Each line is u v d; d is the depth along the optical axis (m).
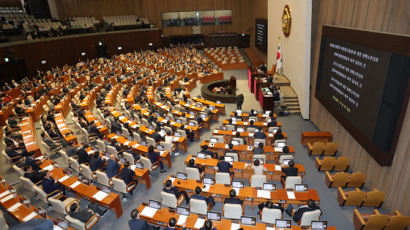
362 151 11.05
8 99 22.11
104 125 17.59
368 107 9.70
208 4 47.81
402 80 7.77
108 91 24.55
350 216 9.64
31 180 10.82
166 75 29.81
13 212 9.12
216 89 25.55
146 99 21.05
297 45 19.42
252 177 10.02
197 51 48.00
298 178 10.02
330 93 13.57
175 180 10.40
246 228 7.78
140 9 47.94
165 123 16.70
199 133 16.75
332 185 11.00
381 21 9.25
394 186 8.84
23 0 40.22
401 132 8.34
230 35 47.16
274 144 13.35
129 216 10.02
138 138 14.33
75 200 9.75
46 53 31.77
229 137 14.98
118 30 43.91
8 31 29.48
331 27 13.12
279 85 22.45
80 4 44.78
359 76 10.35
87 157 12.47
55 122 17.09
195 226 7.93
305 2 16.41
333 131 14.27
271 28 29.31
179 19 48.72
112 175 11.16
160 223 8.40
